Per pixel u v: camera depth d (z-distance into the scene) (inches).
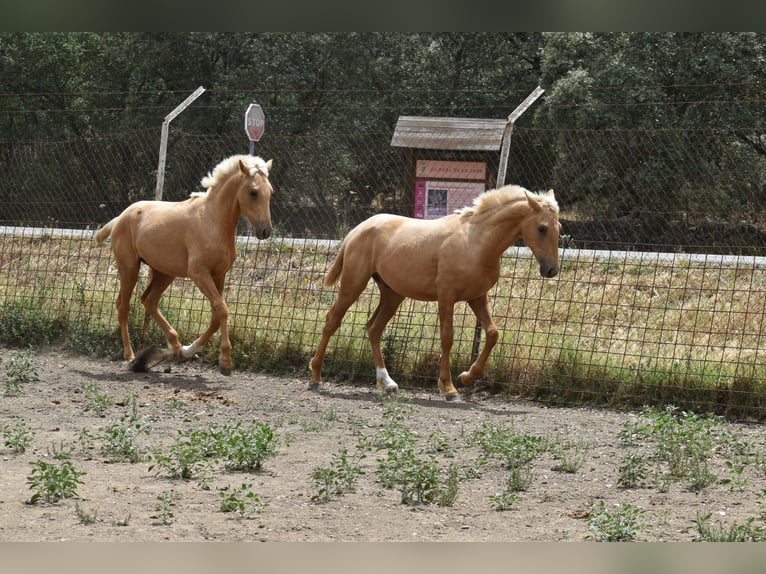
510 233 454.0
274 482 309.7
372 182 769.6
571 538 255.4
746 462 347.9
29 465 318.7
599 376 468.4
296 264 669.9
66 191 736.3
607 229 714.8
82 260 707.4
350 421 408.2
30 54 1274.6
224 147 880.3
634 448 373.1
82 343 568.4
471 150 802.8
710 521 274.8
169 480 305.7
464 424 412.8
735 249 639.8
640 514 278.2
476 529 264.4
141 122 1256.8
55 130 1280.8
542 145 793.6
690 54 954.1
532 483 318.7
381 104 1234.6
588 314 585.9
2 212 727.7
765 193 673.0
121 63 1310.3
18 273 651.5
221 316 499.8
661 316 577.6
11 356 548.4
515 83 1242.0
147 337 562.6
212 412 423.5
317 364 490.6
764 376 453.7
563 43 1068.5
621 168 707.4
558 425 416.8
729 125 953.5
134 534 246.4
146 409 425.1
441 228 468.8
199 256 501.0
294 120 1221.7
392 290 490.3
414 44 1261.1
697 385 452.8
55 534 243.9
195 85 1283.2
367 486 307.7
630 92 949.2
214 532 251.3
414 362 507.2
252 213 490.3
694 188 683.4
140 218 522.9
